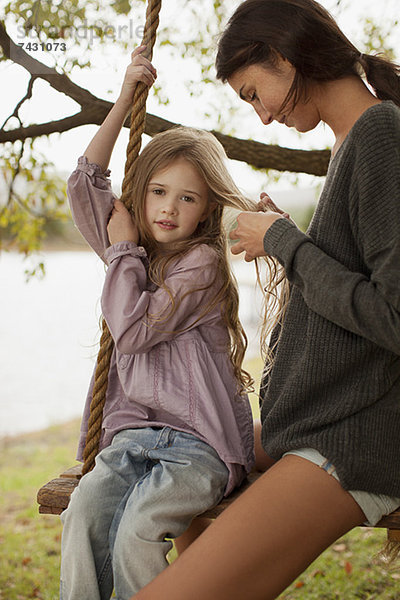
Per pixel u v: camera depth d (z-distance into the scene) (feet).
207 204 6.97
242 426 6.75
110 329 6.35
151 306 6.37
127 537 5.81
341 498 5.53
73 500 6.11
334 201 5.76
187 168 6.68
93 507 6.02
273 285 7.00
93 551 5.99
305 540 5.44
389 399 5.79
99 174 6.94
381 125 5.49
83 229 6.95
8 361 38.50
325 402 5.84
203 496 6.04
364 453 5.59
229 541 5.31
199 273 6.57
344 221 5.74
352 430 5.64
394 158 5.41
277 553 5.37
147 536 5.80
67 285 72.90
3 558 13.32
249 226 6.14
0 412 27.94
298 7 5.89
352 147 5.65
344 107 6.05
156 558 5.82
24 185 13.30
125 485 6.19
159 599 5.23
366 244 5.48
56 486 6.53
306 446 5.72
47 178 13.53
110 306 6.40
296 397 5.88
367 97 6.03
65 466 20.63
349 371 5.77
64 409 28.43
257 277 7.04
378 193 5.42
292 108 6.16
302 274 5.63
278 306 6.95
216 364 6.78
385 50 12.45
